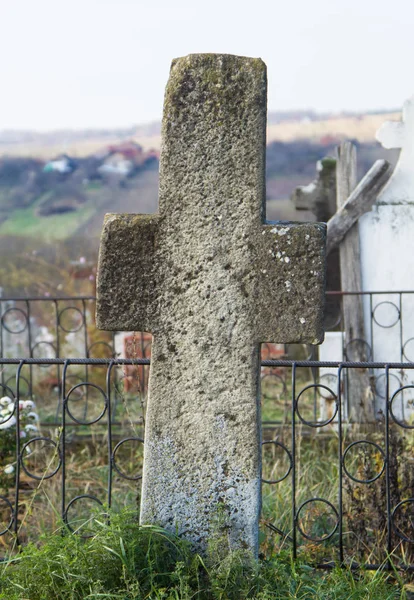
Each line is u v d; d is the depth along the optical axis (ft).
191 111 9.84
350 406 20.52
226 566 9.72
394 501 12.77
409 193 20.77
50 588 9.47
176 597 9.16
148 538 9.98
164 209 10.01
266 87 9.78
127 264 10.12
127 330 10.21
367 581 10.94
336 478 15.52
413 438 14.89
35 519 14.48
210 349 10.08
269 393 24.94
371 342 20.83
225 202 9.91
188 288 10.05
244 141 9.80
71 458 18.11
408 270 20.88
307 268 9.84
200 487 10.21
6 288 36.09
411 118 20.62
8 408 15.17
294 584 9.95
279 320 9.93
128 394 25.17
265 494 14.74
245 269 9.95
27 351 30.12
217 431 10.13
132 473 17.30
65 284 31.86
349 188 21.72
